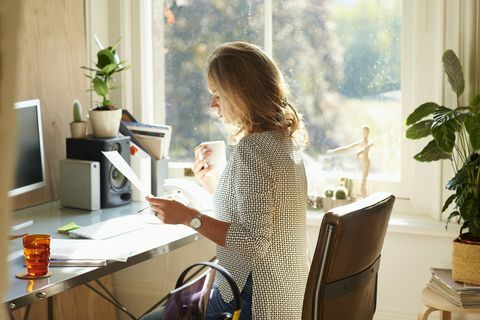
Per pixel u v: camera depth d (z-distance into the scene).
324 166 3.17
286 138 1.97
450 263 2.82
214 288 2.04
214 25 3.31
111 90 3.43
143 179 2.89
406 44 2.94
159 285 3.36
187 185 2.76
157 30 3.42
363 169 3.01
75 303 3.14
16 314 2.86
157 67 3.44
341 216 1.67
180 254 3.31
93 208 2.73
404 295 2.90
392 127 3.04
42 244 1.83
